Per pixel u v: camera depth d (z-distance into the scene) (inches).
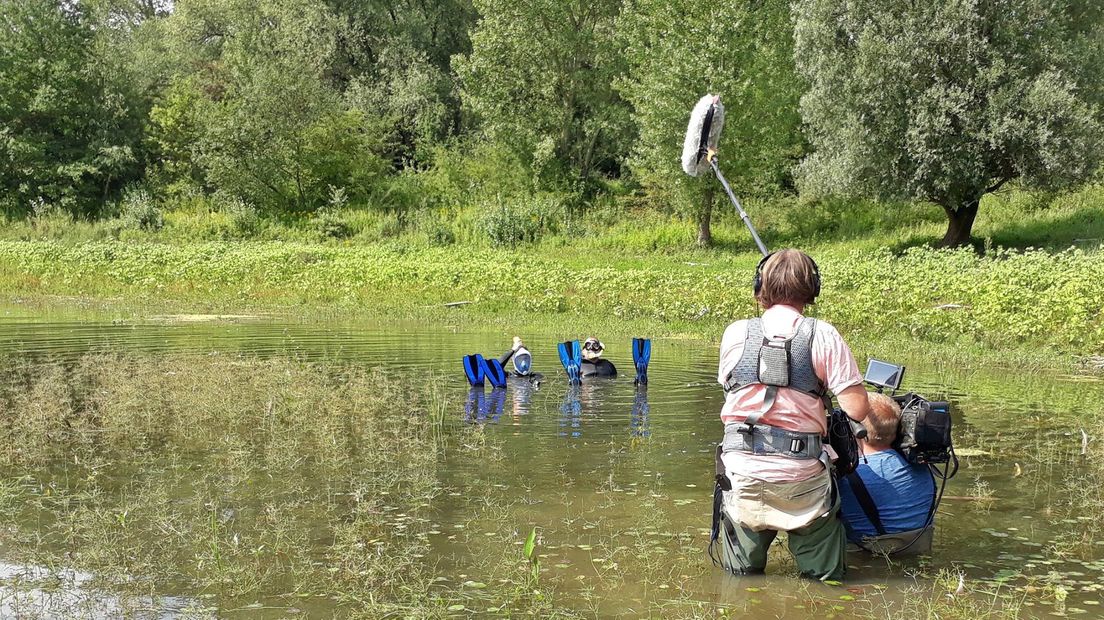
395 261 967.0
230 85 1558.8
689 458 223.9
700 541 164.7
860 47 910.4
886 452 163.2
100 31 1715.1
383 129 1610.5
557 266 904.3
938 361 425.4
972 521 177.5
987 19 887.1
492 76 1432.1
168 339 499.8
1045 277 570.9
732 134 1108.5
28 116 1547.7
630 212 1354.6
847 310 549.3
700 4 1136.2
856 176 938.7
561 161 1449.3
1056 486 201.5
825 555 146.5
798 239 1146.7
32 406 278.7
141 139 1622.8
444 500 188.5
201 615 132.3
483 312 687.7
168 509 182.5
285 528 170.6
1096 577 147.8
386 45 1808.6
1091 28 942.4
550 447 235.9
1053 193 911.7
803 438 140.9
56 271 954.7
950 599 138.7
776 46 1155.3
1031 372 391.2
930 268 678.5
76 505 185.9
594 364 366.0
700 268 970.7
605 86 1433.3
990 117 870.4
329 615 132.4
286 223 1429.6
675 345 491.2
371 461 221.3
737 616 132.0
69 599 138.9
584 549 159.6
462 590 141.3
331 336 524.1
